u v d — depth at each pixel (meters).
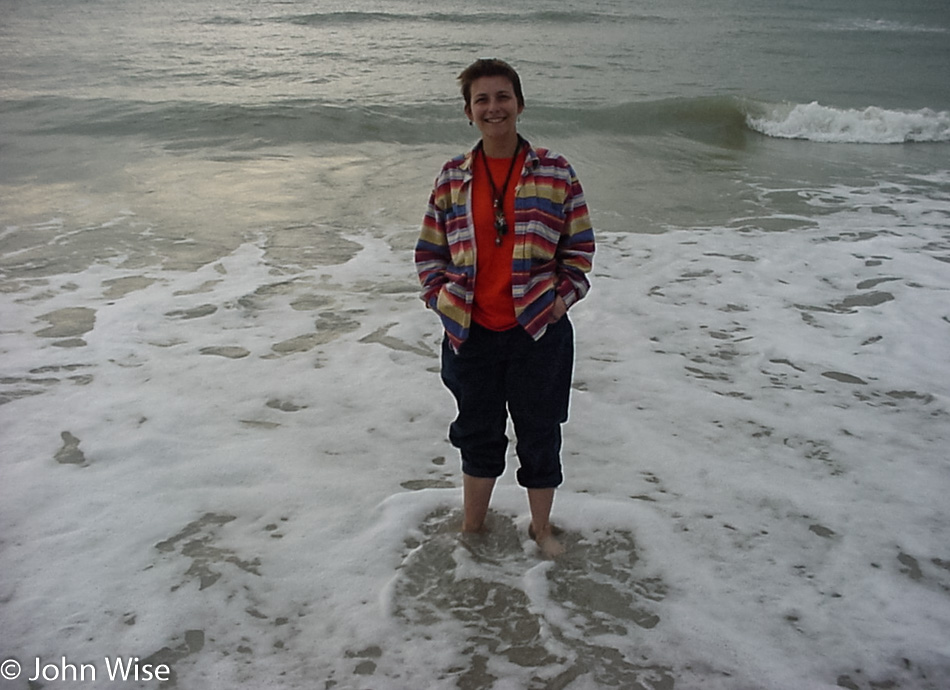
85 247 6.63
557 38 22.83
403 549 3.05
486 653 2.56
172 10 25.44
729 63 20.08
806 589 2.86
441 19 25.78
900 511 3.34
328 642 2.59
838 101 15.50
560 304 2.65
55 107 11.93
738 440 3.90
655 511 3.29
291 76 15.15
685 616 2.72
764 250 7.00
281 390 4.36
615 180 9.51
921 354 4.94
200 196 8.20
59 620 2.66
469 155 2.66
